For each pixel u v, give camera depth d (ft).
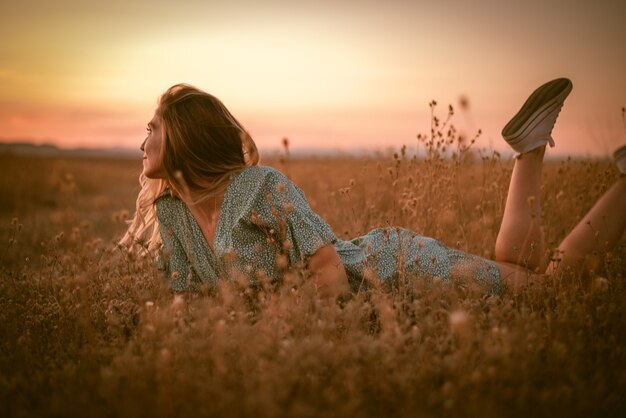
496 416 5.77
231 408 5.85
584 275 9.56
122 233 18.25
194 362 6.91
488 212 13.38
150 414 5.96
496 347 6.58
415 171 13.02
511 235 10.20
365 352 6.64
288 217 9.05
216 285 9.63
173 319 7.82
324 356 6.68
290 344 6.79
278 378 6.13
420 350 6.91
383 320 7.79
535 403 6.10
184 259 10.17
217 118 9.62
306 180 20.30
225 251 9.19
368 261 9.59
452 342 7.18
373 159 17.37
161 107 9.68
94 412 5.98
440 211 12.73
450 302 8.81
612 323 7.82
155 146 9.69
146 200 10.69
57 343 8.03
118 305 9.17
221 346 6.91
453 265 9.82
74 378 6.89
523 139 10.12
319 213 16.14
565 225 13.98
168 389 6.19
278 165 16.19
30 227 19.80
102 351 7.49
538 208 10.32
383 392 6.22
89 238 14.58
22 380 6.82
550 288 9.17
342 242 10.05
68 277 10.07
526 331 7.32
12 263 14.70
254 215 9.07
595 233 9.56
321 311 7.89
